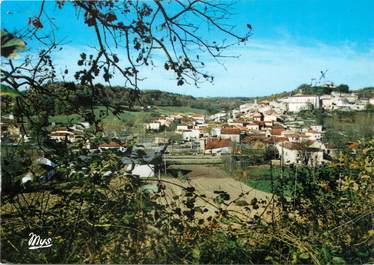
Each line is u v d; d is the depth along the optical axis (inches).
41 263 123.1
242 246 127.6
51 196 154.0
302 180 160.7
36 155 140.4
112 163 129.8
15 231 135.1
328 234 138.7
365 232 146.2
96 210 128.6
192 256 122.6
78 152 139.0
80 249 126.0
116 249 122.7
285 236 135.4
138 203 121.5
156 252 121.4
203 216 145.8
